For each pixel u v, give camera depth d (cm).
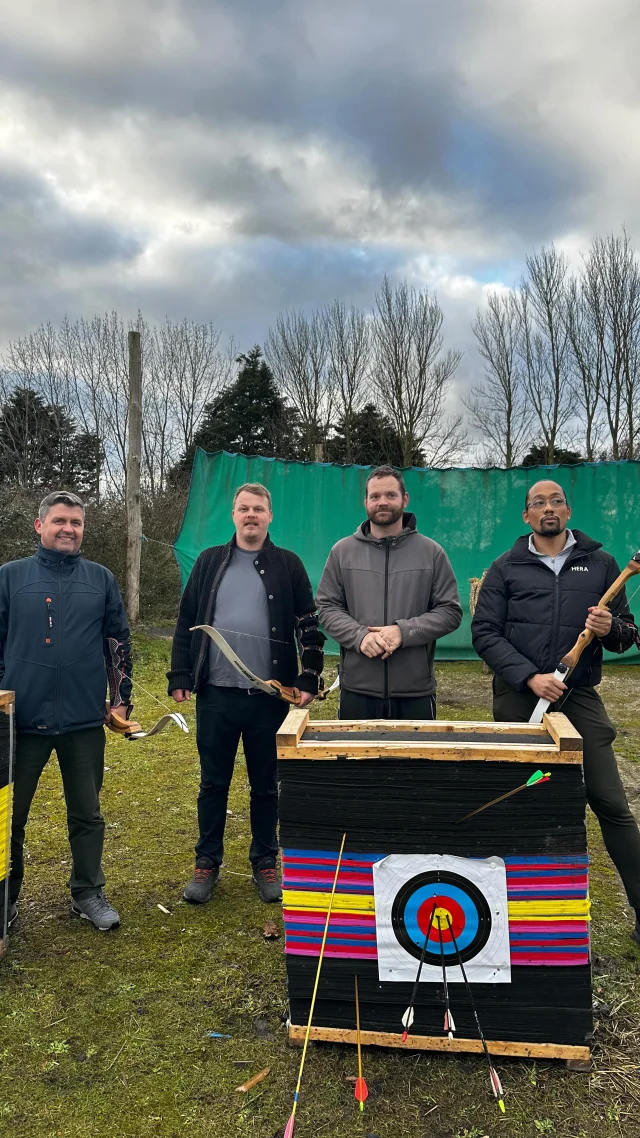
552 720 229
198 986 260
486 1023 218
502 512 873
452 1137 194
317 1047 229
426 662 302
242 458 891
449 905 217
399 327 2775
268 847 330
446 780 216
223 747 321
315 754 220
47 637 288
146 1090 213
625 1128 196
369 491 307
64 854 365
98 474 2280
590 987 214
